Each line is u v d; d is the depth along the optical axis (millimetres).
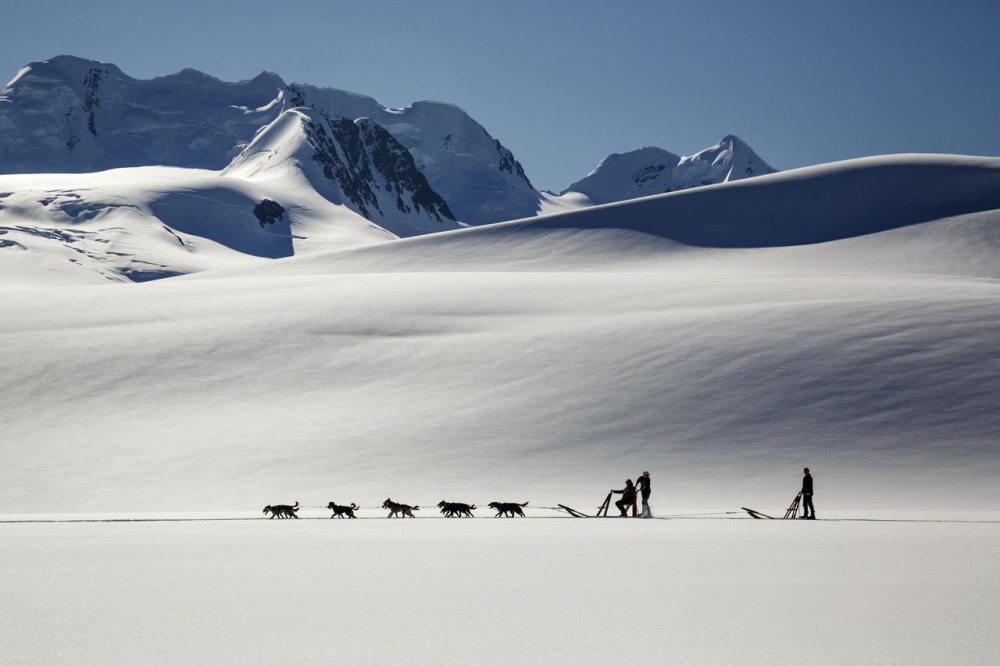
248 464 137375
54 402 163125
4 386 168750
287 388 167375
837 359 158125
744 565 51469
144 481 132250
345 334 191875
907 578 46000
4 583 44500
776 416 143875
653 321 186625
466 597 40125
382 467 134750
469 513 99125
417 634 32250
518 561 53688
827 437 137250
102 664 27656
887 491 119812
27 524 88750
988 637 31594
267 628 33312
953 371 151000
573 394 156500
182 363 178500
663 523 88000
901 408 142500
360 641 31078
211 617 35438
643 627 33438
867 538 69438
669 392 153625
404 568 50312
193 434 149250
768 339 169375
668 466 132125
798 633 32312
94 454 142500
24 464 139000
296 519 96562
